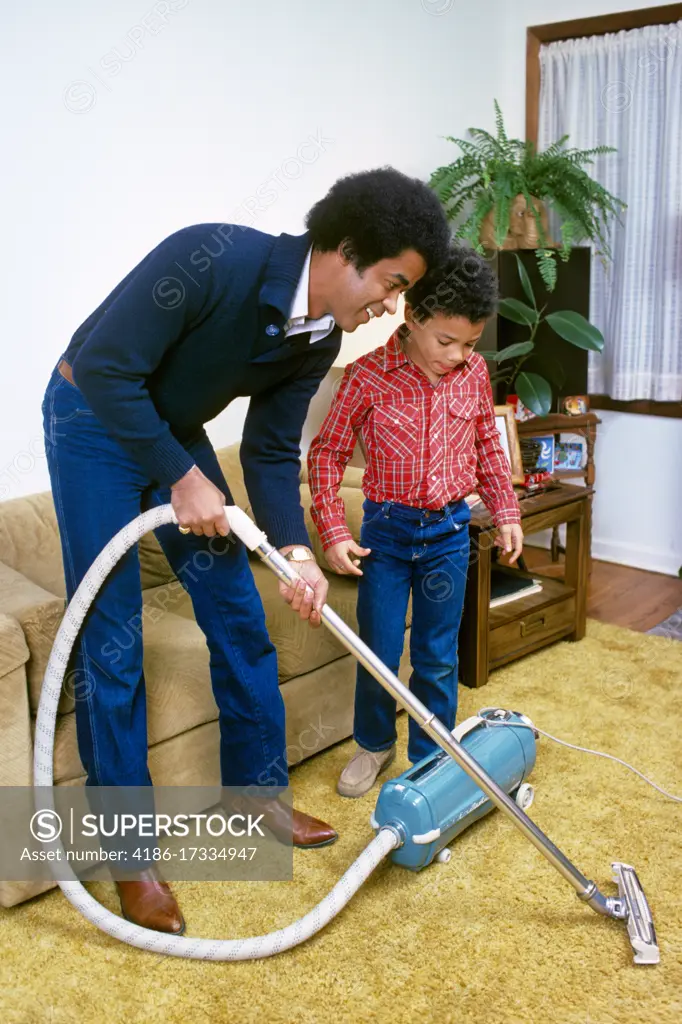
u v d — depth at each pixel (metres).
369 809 2.04
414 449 1.90
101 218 2.45
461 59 3.44
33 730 1.72
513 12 3.60
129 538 1.54
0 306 2.28
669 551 3.67
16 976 1.56
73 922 1.71
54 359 2.42
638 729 2.36
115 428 1.46
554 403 3.46
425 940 1.63
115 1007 1.50
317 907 1.61
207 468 1.78
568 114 3.55
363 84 3.07
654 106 3.32
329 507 1.97
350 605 2.23
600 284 3.63
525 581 2.85
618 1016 1.45
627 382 3.57
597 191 3.18
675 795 2.06
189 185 2.63
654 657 2.81
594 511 3.87
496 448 2.07
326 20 2.90
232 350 1.53
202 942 1.59
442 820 1.74
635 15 3.29
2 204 2.24
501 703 2.51
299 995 1.51
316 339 1.60
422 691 2.08
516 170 3.21
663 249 3.40
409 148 3.29
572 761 2.21
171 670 1.90
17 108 2.22
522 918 1.68
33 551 2.21
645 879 1.78
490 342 3.51
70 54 2.30
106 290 2.50
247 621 1.78
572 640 2.95
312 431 3.05
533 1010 1.46
